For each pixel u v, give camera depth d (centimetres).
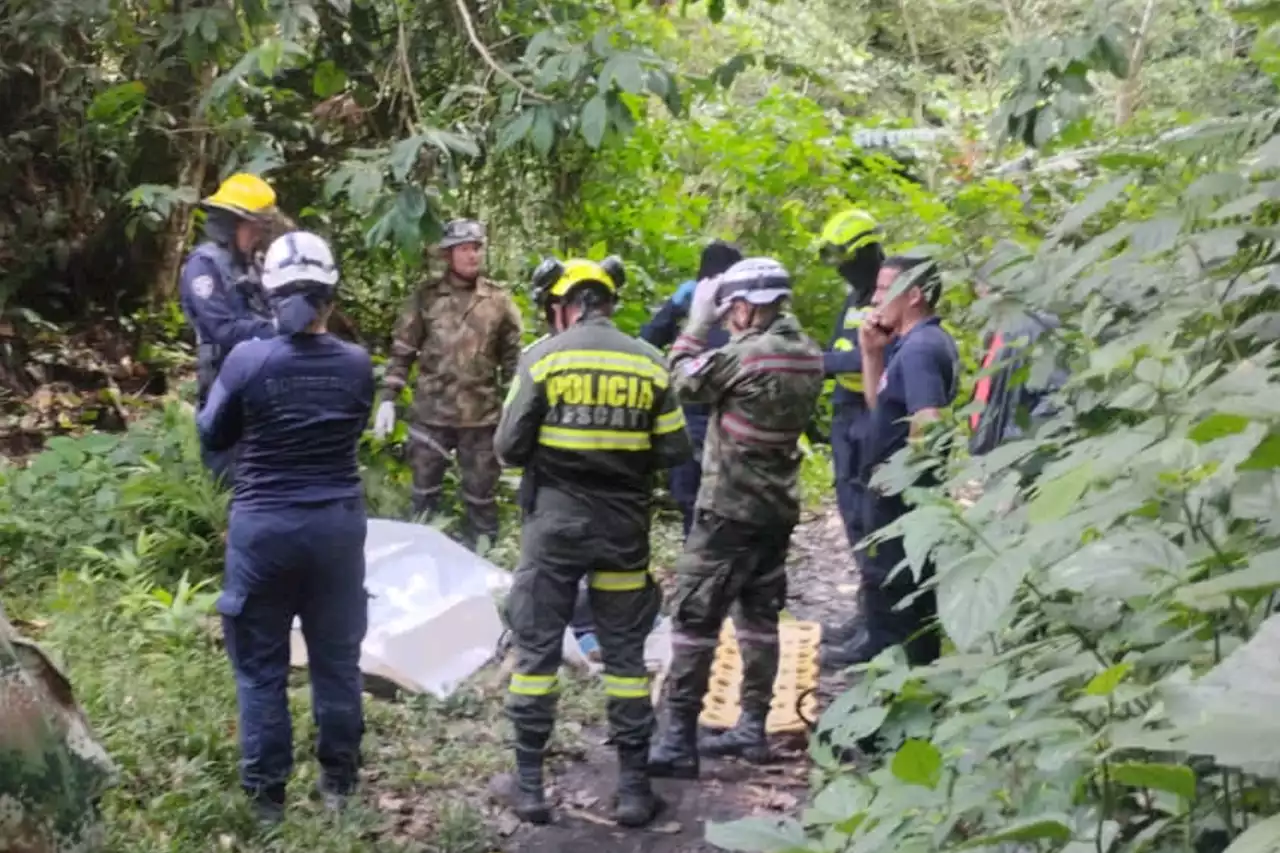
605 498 417
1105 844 164
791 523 455
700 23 1105
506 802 435
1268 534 153
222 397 376
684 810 436
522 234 870
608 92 614
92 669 476
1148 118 334
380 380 726
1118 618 193
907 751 181
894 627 419
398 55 745
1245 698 105
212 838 385
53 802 196
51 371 816
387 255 750
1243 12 210
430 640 526
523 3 739
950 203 545
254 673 394
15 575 572
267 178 811
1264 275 209
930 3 1647
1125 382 219
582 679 543
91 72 811
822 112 1015
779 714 502
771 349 441
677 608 454
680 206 930
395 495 695
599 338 417
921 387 407
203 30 671
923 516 199
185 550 595
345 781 418
